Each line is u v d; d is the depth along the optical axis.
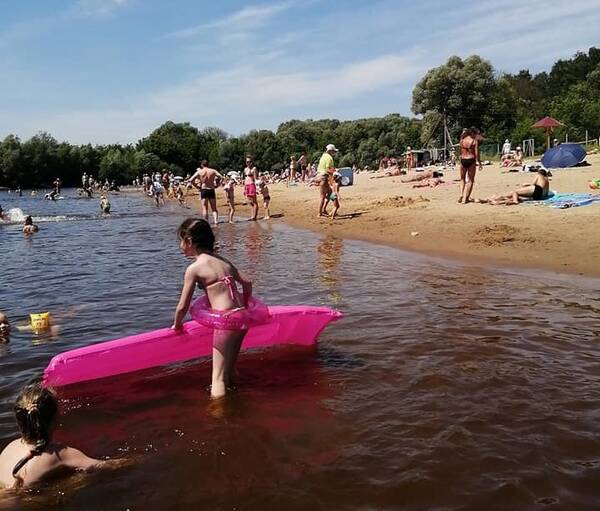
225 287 5.36
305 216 19.91
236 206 28.28
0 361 6.14
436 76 58.06
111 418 4.82
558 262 9.81
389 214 17.03
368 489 3.62
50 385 5.39
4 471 3.87
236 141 99.19
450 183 25.20
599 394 4.84
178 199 42.16
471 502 3.44
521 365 5.52
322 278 9.77
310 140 96.69
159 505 3.55
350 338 6.55
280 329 6.23
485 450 4.01
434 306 7.66
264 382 5.44
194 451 4.21
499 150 48.81
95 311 8.10
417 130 75.50
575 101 52.16
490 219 13.88
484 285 8.70
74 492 3.71
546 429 4.27
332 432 4.39
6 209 36.72
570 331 6.44
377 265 10.73
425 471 3.78
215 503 3.54
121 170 92.69
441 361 5.70
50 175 90.75
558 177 21.86
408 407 4.74
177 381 5.56
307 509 3.44
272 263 11.45
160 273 11.00
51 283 10.40
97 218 26.70
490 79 58.59
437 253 11.52
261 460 4.04
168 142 97.94
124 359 5.63
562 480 3.62
